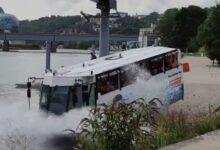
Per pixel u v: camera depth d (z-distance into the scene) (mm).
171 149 11266
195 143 11961
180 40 162875
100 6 48125
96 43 139375
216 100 34125
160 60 28562
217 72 63344
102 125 9094
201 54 124812
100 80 24656
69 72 25469
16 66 129000
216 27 82500
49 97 23969
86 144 9242
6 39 129375
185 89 41375
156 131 11719
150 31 196875
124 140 9047
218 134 13008
